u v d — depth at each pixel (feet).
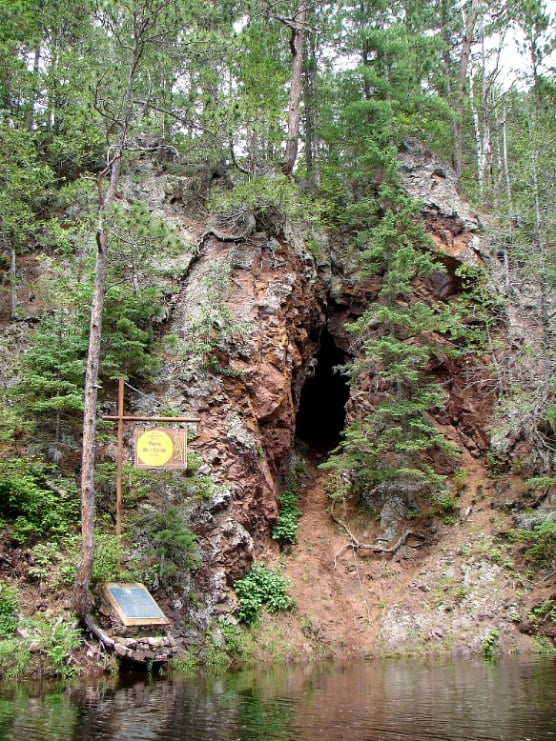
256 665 42.60
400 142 80.89
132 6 42.52
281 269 66.23
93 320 42.34
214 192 71.97
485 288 68.49
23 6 69.41
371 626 51.98
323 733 22.12
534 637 49.37
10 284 61.31
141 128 48.49
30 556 40.93
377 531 59.98
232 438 54.49
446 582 54.29
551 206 66.33
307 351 71.10
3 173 59.88
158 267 61.67
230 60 66.18
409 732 22.31
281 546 57.62
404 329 66.95
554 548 54.34
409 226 68.23
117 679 34.42
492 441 63.72
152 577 43.88
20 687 31.35
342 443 60.85
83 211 64.85
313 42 90.07
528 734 22.02
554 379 56.75
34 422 47.55
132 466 47.19
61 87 69.36
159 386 55.42
